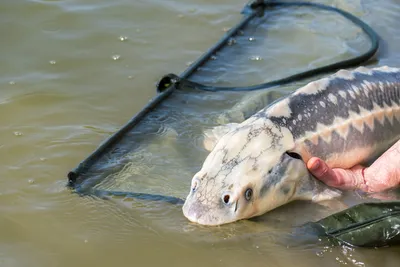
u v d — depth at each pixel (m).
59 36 7.97
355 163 5.90
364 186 5.68
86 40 7.93
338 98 5.81
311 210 5.39
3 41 7.80
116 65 7.50
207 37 8.28
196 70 7.48
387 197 5.62
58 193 5.37
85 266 4.65
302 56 7.97
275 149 5.31
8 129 6.20
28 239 4.87
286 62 7.82
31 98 6.75
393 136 6.14
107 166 5.73
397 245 4.98
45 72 7.26
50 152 5.91
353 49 8.16
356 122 5.83
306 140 5.50
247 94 7.00
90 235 4.93
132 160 5.84
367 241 4.92
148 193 5.40
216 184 5.11
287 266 4.75
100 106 6.72
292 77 7.28
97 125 6.40
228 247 4.89
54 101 6.73
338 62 7.61
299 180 5.40
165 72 7.46
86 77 7.22
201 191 5.11
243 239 4.96
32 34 7.98
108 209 5.20
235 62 7.73
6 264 4.62
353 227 4.97
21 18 8.27
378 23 8.86
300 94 5.68
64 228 5.00
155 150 6.02
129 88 7.07
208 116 6.60
